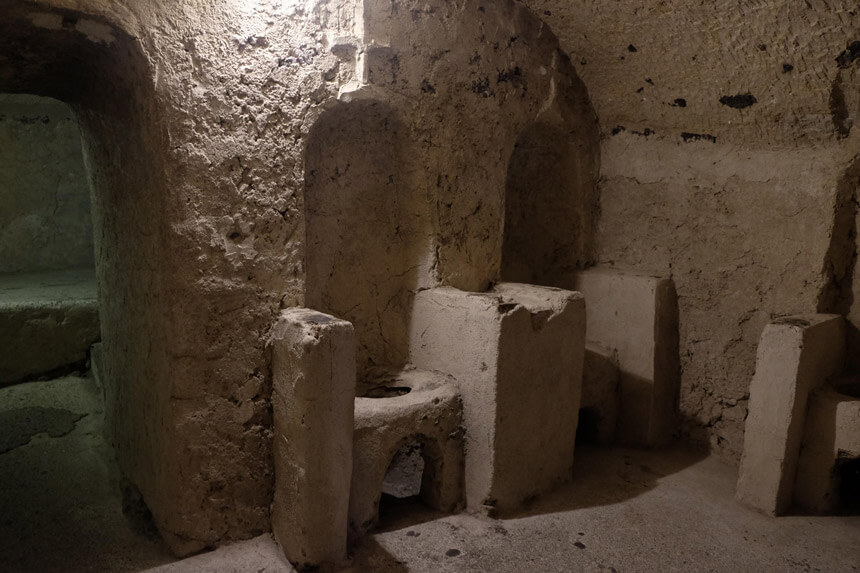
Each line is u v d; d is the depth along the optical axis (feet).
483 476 7.66
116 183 7.27
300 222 6.97
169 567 6.57
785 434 7.61
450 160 8.17
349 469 6.56
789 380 7.53
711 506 8.04
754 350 8.89
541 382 7.89
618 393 9.70
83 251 13.57
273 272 6.84
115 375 8.23
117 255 7.63
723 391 9.27
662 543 7.29
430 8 7.71
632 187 9.75
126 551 6.84
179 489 6.59
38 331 10.51
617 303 9.58
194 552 6.77
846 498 8.20
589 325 9.94
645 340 9.34
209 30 6.18
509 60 8.59
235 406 6.77
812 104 7.66
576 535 7.40
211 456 6.70
